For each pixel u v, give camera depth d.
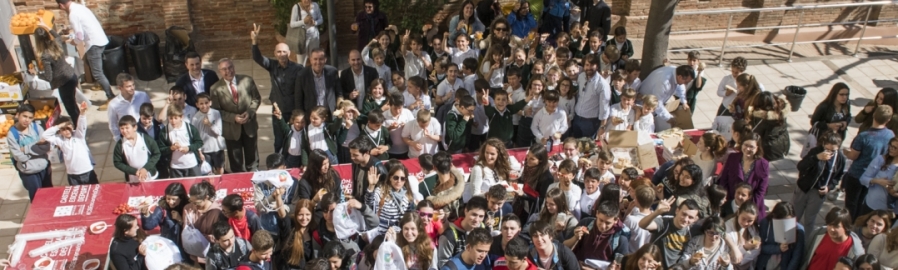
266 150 11.02
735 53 14.57
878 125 8.49
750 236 7.31
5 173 10.27
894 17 15.27
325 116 8.79
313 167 7.44
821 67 14.12
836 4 13.84
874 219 7.23
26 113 8.62
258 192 7.44
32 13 11.41
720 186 7.72
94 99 12.20
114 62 12.53
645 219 7.12
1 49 11.33
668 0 10.46
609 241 6.99
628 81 10.28
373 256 6.80
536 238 6.45
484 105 9.33
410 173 8.55
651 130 9.48
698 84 10.48
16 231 9.13
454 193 7.45
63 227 7.65
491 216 7.20
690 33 15.15
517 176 8.27
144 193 8.23
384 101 9.39
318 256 7.00
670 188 7.78
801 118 12.11
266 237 6.50
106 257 7.22
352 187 8.05
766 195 10.12
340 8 13.72
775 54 14.62
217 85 9.23
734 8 14.95
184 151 8.67
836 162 8.42
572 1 13.16
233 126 9.36
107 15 12.73
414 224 6.62
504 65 10.72
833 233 6.88
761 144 8.62
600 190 7.77
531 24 12.66
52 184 9.56
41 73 10.85
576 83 9.98
